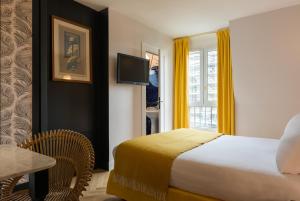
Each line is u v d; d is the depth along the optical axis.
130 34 3.67
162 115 4.50
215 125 4.46
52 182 1.59
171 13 3.46
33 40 2.56
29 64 2.52
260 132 3.69
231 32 3.73
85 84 3.23
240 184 1.60
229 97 4.01
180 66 4.67
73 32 3.02
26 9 2.49
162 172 1.93
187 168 1.83
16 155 1.23
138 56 3.83
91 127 3.31
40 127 2.62
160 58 4.40
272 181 1.51
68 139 1.65
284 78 3.39
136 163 2.10
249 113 3.79
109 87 3.33
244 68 3.72
